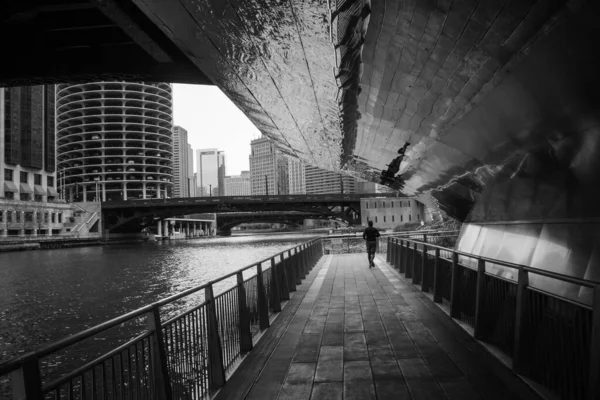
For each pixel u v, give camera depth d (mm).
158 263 54094
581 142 5473
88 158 162250
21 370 2342
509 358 6066
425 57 6359
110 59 14453
